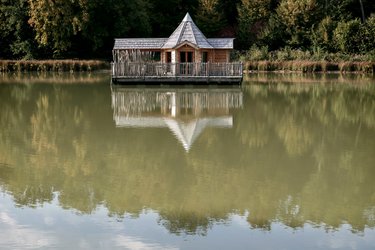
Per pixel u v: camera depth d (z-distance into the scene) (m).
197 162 13.24
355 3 67.50
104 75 45.53
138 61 35.38
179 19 69.69
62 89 31.41
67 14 53.38
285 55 54.69
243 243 8.30
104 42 60.75
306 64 49.50
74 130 17.45
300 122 19.53
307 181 11.66
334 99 26.83
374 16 57.91
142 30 61.94
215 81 33.84
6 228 8.95
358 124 19.19
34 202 10.26
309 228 8.92
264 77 43.41
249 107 23.61
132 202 10.21
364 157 13.88
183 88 32.31
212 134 16.95
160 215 9.50
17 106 23.52
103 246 8.21
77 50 59.78
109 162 13.19
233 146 15.16
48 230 8.87
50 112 21.66
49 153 14.11
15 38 58.00
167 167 12.72
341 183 11.52
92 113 21.45
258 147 15.05
